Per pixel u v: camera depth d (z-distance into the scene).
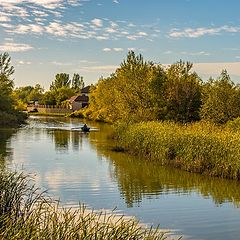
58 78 194.25
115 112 58.03
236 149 26.06
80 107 134.75
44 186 22.72
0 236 8.62
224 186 24.02
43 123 81.75
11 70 79.19
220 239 15.09
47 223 9.43
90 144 45.03
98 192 21.84
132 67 52.03
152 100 50.09
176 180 25.61
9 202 12.97
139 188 23.20
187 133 31.55
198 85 51.03
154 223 16.72
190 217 17.67
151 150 34.56
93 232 9.60
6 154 35.47
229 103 43.44
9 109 79.25
